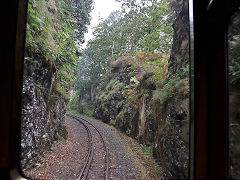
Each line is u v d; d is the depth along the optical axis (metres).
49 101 7.37
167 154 4.75
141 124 10.30
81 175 4.94
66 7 10.02
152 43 9.00
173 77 6.00
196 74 1.67
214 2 1.59
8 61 1.71
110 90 20.62
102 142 9.95
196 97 1.64
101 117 20.94
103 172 5.49
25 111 4.96
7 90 1.69
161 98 5.98
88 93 29.22
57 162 5.68
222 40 1.70
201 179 1.56
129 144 9.82
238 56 2.80
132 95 14.09
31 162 4.87
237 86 2.69
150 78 9.76
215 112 1.61
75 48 8.46
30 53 5.43
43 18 6.07
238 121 2.51
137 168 5.79
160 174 4.90
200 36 1.70
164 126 5.70
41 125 6.23
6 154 1.66
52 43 6.73
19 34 1.79
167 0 8.57
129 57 17.00
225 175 1.55
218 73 1.65
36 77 6.00
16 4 1.75
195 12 1.74
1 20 1.73
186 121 4.07
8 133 1.67
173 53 7.00
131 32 12.40
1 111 1.68
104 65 23.84
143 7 10.32
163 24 8.82
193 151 1.63
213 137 1.59
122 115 14.45
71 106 31.47
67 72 9.40
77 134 11.77
